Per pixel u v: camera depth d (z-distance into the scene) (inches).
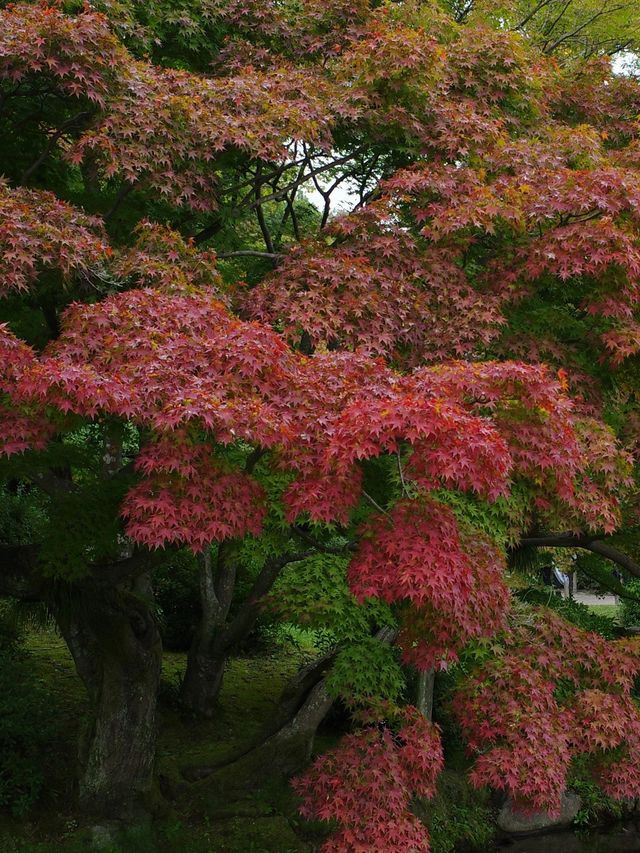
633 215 293.9
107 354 207.9
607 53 622.5
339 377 220.4
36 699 350.3
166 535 187.9
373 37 339.3
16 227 232.8
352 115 320.8
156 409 190.2
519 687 276.4
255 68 370.0
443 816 369.7
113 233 317.7
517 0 562.3
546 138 368.8
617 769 273.6
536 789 258.2
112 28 331.0
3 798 307.7
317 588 326.6
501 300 304.3
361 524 225.6
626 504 323.3
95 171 311.7
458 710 279.3
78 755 319.6
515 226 298.4
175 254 284.0
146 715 317.1
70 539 268.7
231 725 418.3
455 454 190.1
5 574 300.2
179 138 293.6
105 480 299.0
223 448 258.1
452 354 296.0
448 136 331.0
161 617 444.8
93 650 319.9
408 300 301.3
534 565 435.2
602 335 290.0
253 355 207.0
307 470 198.4
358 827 271.0
